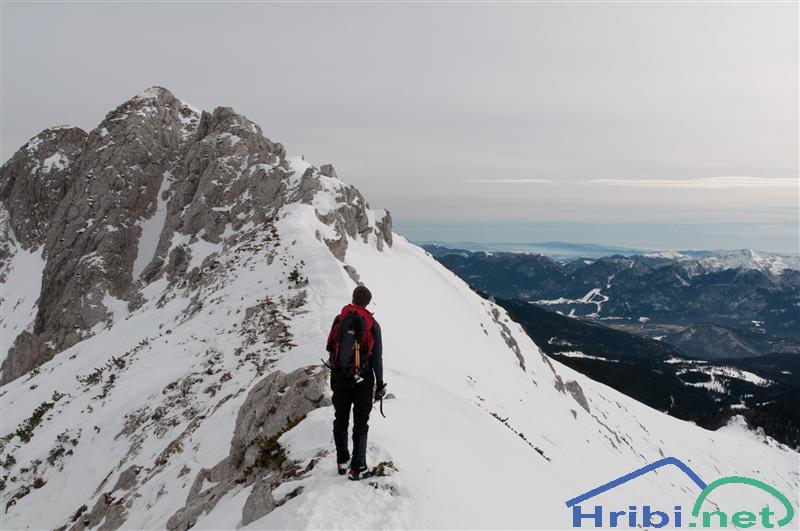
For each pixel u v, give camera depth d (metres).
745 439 181.50
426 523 7.26
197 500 12.15
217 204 66.62
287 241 41.78
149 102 96.19
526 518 8.75
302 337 24.83
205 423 19.36
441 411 14.33
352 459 8.06
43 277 81.69
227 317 32.97
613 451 59.88
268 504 8.20
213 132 82.50
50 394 40.88
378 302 39.41
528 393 49.97
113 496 18.44
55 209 104.75
